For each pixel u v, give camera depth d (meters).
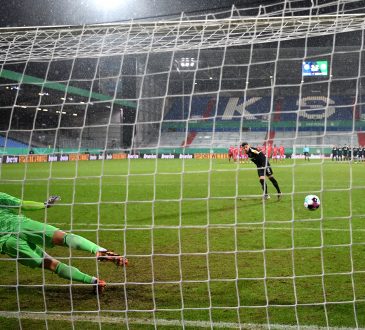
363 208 9.97
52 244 4.44
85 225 8.35
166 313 4.00
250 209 10.07
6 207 4.54
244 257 5.76
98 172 22.12
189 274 5.12
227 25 5.01
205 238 7.03
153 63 22.97
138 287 4.73
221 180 17.88
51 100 26.14
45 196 12.90
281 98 42.22
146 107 30.33
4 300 4.43
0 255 6.14
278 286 4.62
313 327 3.61
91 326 3.77
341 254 5.83
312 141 37.53
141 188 15.02
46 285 4.84
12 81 19.75
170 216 9.30
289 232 7.37
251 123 38.00
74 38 5.48
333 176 19.19
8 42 5.72
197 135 39.25
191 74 32.38
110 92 29.61
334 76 35.53
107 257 4.31
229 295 4.40
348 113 38.00
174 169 24.66
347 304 4.09
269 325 3.65
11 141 29.77
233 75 32.66
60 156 32.56
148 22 4.98
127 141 36.09
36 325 3.83
